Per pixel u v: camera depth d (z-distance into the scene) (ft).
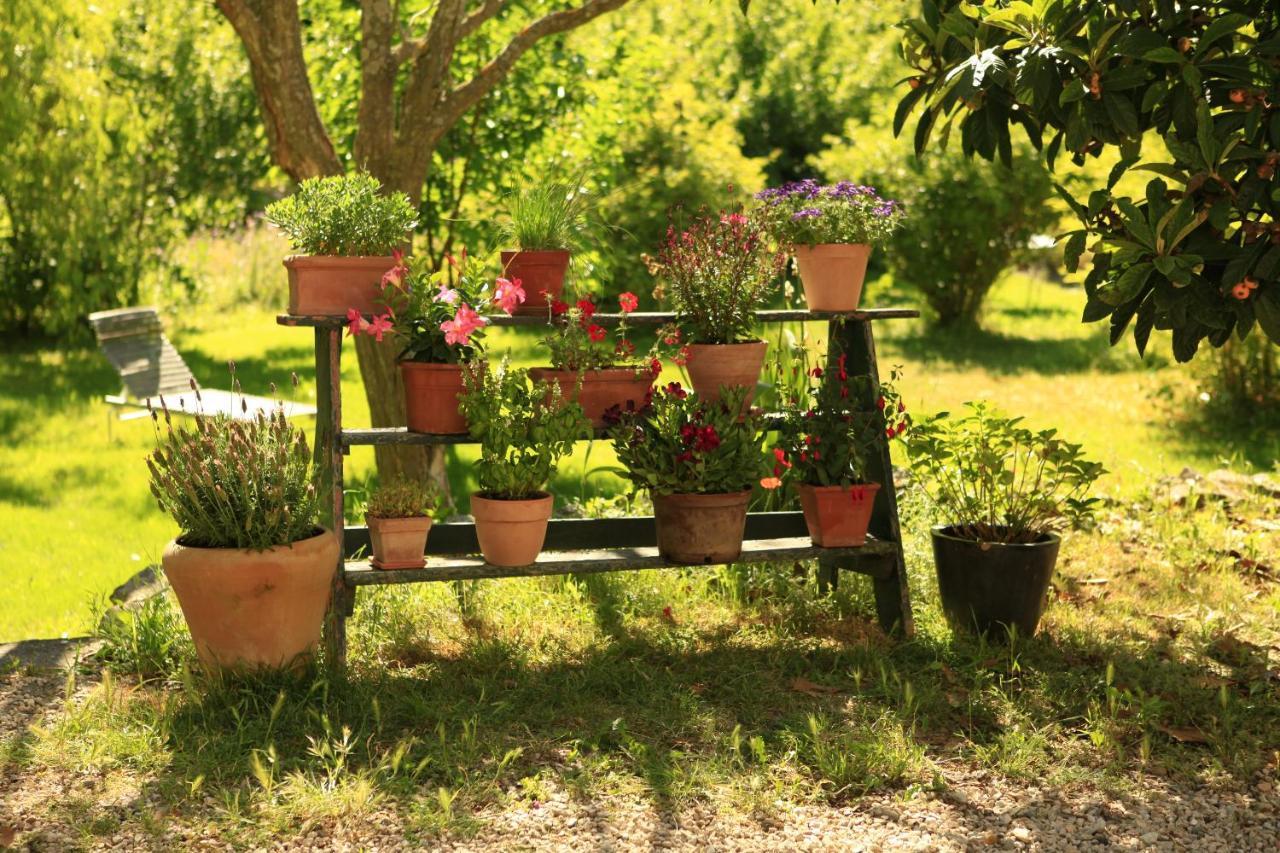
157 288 49.93
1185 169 12.58
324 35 27.78
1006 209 46.16
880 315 16.05
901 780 11.71
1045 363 41.24
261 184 58.39
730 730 12.71
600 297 20.31
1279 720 13.07
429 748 12.03
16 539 21.52
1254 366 31.42
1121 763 12.04
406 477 20.94
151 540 21.57
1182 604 17.19
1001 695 13.47
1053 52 12.69
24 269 44.62
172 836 10.34
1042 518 15.93
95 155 43.32
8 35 41.45
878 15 78.95
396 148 20.17
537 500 14.21
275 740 12.12
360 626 15.28
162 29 51.11
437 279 14.69
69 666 14.14
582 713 12.94
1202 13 12.90
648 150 46.03
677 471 14.55
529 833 10.58
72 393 34.96
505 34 26.96
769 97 71.87
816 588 17.04
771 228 15.93
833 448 15.35
